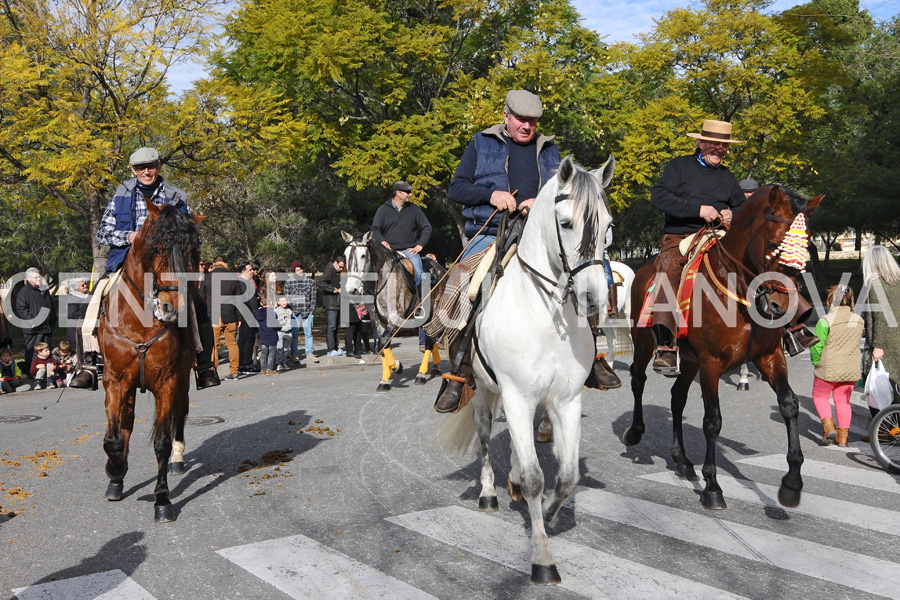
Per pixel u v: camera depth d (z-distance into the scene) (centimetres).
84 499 598
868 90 2930
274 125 1716
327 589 411
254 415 966
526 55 1919
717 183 643
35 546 489
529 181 539
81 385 623
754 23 2095
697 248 583
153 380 554
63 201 1617
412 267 1058
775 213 510
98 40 1487
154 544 490
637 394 684
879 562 441
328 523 523
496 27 2152
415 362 1545
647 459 698
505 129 552
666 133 2062
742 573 426
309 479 641
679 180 645
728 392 1077
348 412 960
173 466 675
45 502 591
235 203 2833
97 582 425
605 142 2286
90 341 623
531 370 441
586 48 2052
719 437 791
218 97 1656
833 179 2570
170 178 1816
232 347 1408
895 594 396
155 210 554
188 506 574
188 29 1542
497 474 652
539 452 723
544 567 414
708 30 2152
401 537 491
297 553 466
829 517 527
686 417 897
